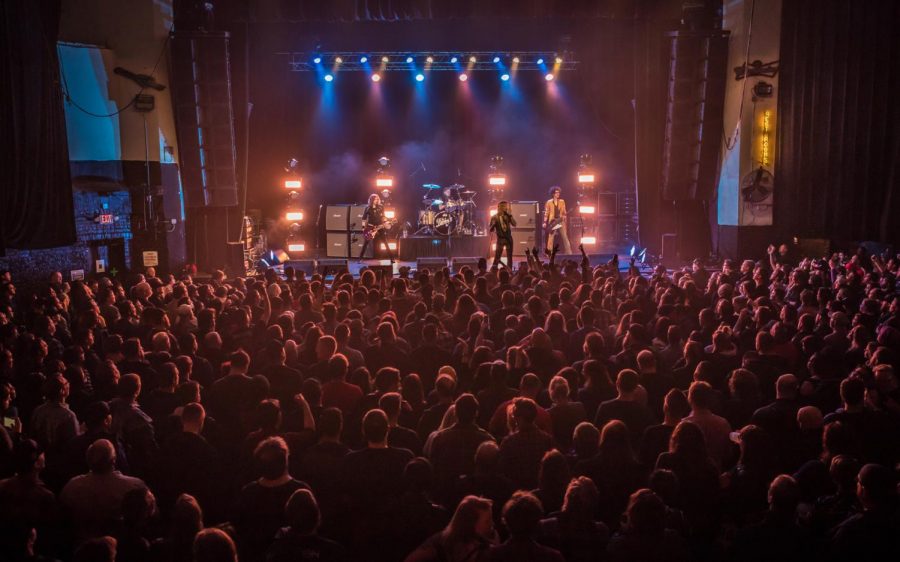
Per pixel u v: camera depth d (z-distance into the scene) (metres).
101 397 5.73
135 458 4.87
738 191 16.95
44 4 13.23
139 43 15.65
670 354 6.77
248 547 3.86
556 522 3.57
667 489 3.76
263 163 21.97
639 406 5.15
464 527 3.20
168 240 16.27
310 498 3.36
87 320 7.48
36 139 12.95
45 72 13.23
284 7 16.45
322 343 6.23
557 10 16.52
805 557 3.56
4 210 12.20
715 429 4.77
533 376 5.25
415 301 9.09
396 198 23.20
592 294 8.66
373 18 16.50
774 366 6.12
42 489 3.97
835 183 16.61
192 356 6.41
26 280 13.03
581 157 20.81
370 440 4.24
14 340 6.76
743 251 17.03
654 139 17.84
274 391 5.78
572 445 5.20
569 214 22.16
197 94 16.38
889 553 3.49
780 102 16.67
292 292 9.77
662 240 18.05
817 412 4.75
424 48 21.14
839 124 16.47
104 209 15.02
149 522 3.73
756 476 4.20
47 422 5.05
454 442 4.50
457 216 20.33
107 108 15.36
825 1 16.23
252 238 19.83
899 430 4.84
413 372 6.64
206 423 5.18
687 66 17.00
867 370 5.34
